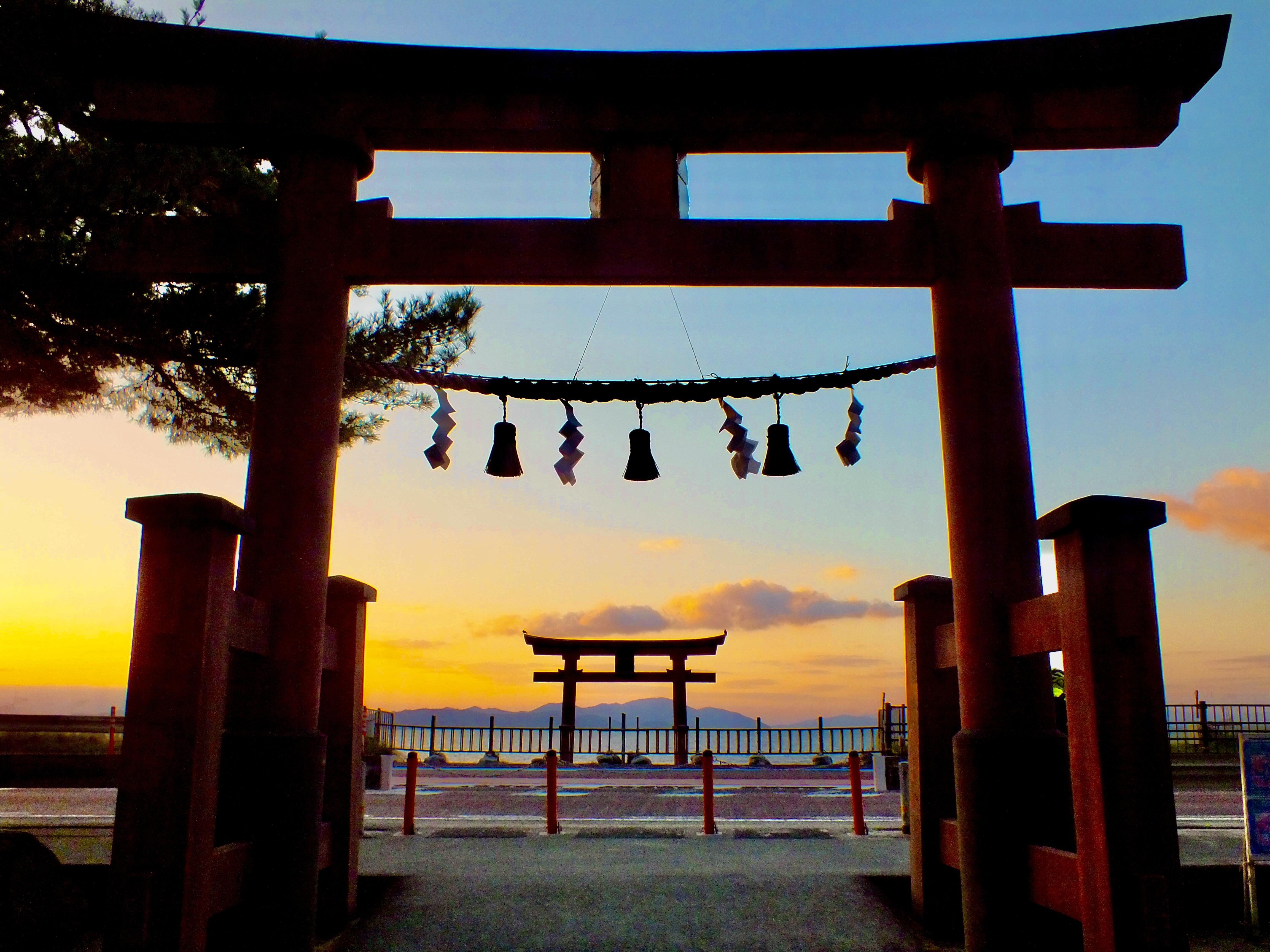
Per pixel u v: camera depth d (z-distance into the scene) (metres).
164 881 4.07
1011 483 5.84
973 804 5.39
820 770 22.56
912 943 5.96
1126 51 6.41
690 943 5.88
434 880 7.01
